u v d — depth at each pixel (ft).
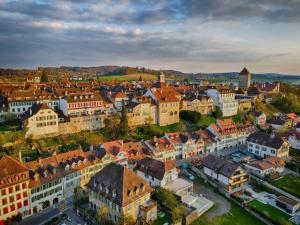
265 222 249.75
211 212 260.42
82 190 269.85
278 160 362.74
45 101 458.50
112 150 328.90
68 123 399.24
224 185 306.14
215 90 579.89
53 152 322.14
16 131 357.00
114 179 236.63
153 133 440.45
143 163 305.53
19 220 239.09
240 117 583.99
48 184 260.83
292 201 270.26
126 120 414.00
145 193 238.68
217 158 331.36
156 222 233.14
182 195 278.46
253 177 329.93
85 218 241.14
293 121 569.64
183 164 358.84
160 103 477.77
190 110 532.32
